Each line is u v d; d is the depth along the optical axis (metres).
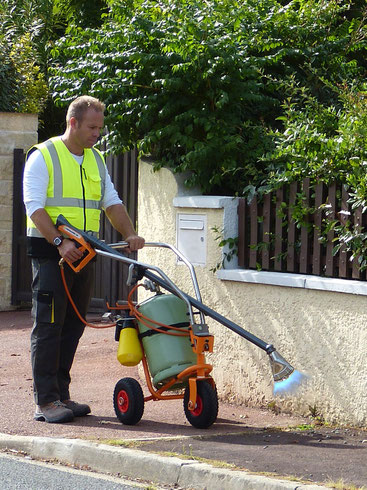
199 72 14.52
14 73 25.89
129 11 15.87
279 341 13.29
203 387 12.06
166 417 12.95
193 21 14.58
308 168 13.30
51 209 12.58
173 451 10.71
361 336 12.14
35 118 24.06
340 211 12.61
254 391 13.73
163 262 15.32
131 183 20.78
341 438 11.62
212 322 14.46
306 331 12.90
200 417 12.11
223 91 14.39
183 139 14.59
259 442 11.32
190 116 14.60
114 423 12.53
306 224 13.16
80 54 15.80
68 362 13.17
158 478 10.14
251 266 13.98
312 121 14.29
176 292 11.92
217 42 14.49
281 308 13.26
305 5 16.42
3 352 18.31
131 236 12.66
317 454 10.66
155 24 14.93
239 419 12.91
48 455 11.23
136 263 12.03
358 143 13.11
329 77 16.45
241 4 16.14
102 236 21.75
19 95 26.08
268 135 14.70
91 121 12.57
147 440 11.28
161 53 14.90
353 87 14.76
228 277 13.98
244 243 14.11
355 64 17.08
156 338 12.25
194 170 15.01
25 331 20.70
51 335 12.62
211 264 14.37
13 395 14.49
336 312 12.48
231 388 14.15
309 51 16.06
